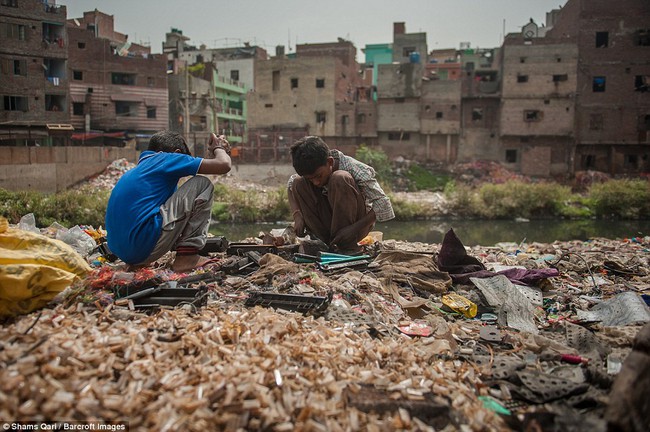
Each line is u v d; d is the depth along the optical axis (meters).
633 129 43.50
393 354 3.33
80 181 33.34
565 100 43.69
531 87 44.12
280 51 60.03
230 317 3.57
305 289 4.57
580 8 43.53
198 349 3.05
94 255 5.86
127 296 3.92
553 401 3.00
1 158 29.22
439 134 46.62
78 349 2.85
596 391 3.05
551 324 4.59
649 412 2.44
